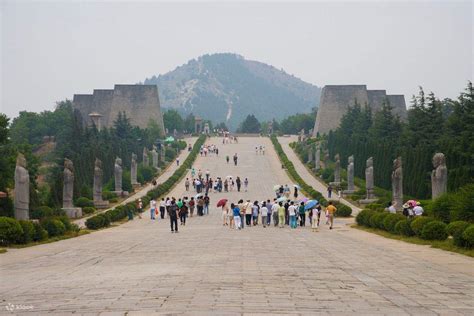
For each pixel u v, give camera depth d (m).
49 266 26.03
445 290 18.70
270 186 98.81
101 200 73.75
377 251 31.50
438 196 42.16
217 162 127.00
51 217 46.25
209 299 16.70
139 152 122.19
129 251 31.91
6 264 27.19
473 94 76.56
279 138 174.00
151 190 84.19
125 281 20.44
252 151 143.75
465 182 58.19
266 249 32.50
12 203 45.34
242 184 101.50
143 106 165.38
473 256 28.25
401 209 56.47
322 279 20.89
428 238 35.72
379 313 15.13
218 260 26.75
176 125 197.75
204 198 69.69
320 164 119.69
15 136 142.88
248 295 17.41
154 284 19.53
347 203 76.81
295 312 15.02
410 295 17.78
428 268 24.09
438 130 83.81
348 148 109.81
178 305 15.83
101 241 39.25
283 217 53.44
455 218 36.28
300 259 27.42
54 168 90.62
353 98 163.12
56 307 16.00
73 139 101.81
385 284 19.86
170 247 33.72
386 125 104.06
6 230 35.50
